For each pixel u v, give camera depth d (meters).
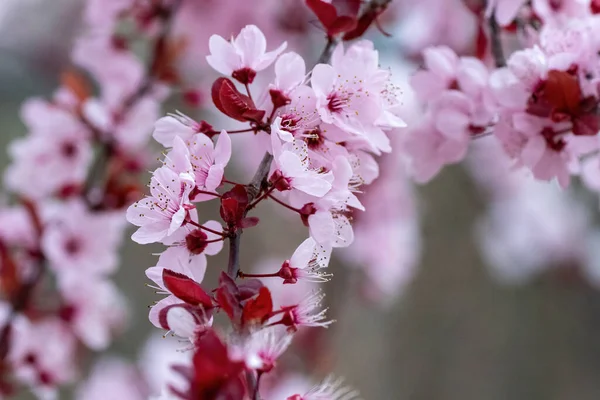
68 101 1.12
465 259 2.57
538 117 0.86
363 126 0.82
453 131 0.89
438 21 1.35
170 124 0.81
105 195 1.09
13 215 1.10
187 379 0.76
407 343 2.46
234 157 1.81
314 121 0.81
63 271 1.08
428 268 2.56
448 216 2.56
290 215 1.88
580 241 2.50
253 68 0.81
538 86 0.86
